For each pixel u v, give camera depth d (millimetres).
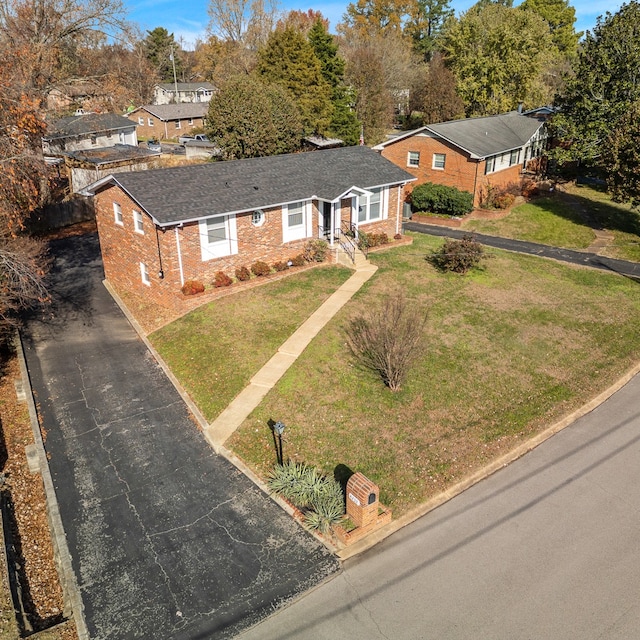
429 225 34344
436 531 11859
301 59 46094
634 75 34969
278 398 16062
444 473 13500
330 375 16969
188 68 102188
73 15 33688
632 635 9508
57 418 15750
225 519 12195
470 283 23688
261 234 23266
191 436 14938
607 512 12352
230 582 10664
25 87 23625
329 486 12586
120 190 22000
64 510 12477
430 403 15992
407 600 10234
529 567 10906
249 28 68312
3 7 32094
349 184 24688
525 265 26359
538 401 16312
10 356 19250
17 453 14578
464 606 10086
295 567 10977
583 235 31531
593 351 18984
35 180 24812
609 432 15086
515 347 18906
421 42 85750
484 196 36188
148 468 13781
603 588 10422
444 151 36094
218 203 21500
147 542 11602
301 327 19516
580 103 36094
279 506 12555
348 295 21969
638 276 25375
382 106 55344
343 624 9789
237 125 40344
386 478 13305
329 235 25844
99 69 49562
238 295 22000
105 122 50406
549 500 12711
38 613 10305
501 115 43188
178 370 17844
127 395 16797
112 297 23891
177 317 20828
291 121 43219
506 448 14414
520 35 54375
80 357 18984
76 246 30953
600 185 41750
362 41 73625
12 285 19781
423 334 19297
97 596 10398
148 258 21812
